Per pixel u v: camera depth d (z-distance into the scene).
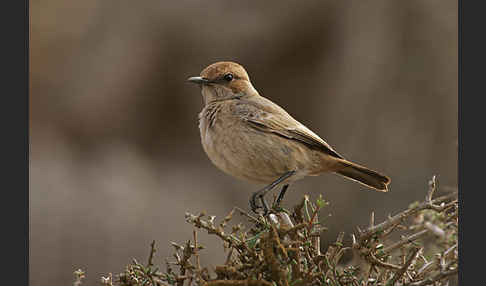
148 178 17.83
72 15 19.66
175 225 15.91
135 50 18.80
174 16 18.70
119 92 18.88
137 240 15.24
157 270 6.25
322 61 18.11
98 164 17.94
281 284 5.79
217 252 14.85
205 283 5.71
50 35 19.50
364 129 17.00
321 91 18.00
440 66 16.69
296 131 8.19
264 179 8.35
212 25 18.50
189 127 19.06
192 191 17.78
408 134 16.44
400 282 6.51
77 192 16.36
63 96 19.08
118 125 18.94
